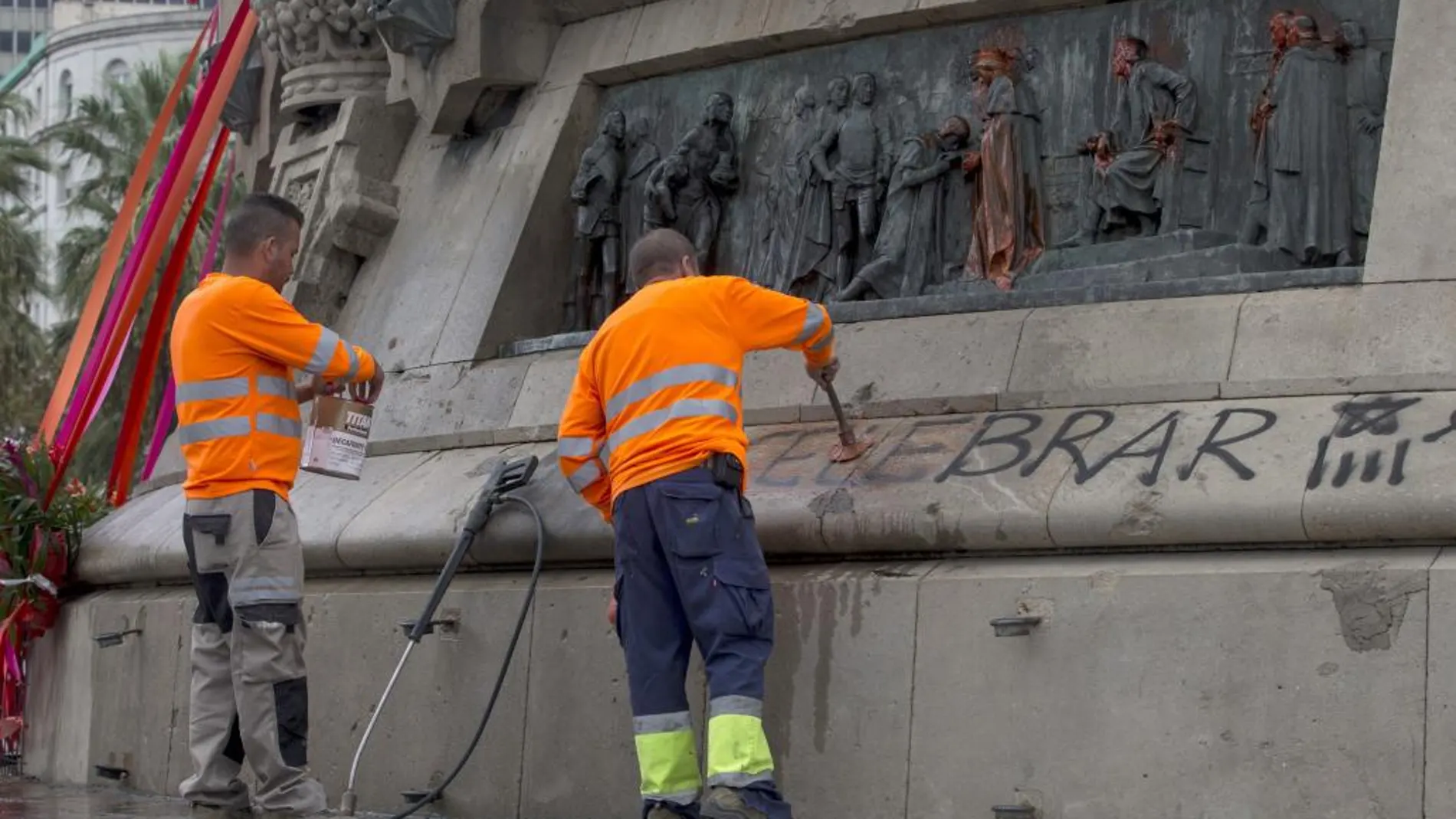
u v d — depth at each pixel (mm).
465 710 7777
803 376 7961
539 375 8922
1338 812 5863
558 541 7578
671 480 6363
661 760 6410
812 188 8625
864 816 6656
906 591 6684
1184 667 6145
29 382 38094
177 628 9273
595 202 9320
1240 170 7695
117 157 37844
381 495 8672
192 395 7535
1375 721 5848
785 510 7074
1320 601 5977
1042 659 6379
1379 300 6785
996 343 7523
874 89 8594
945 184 8336
